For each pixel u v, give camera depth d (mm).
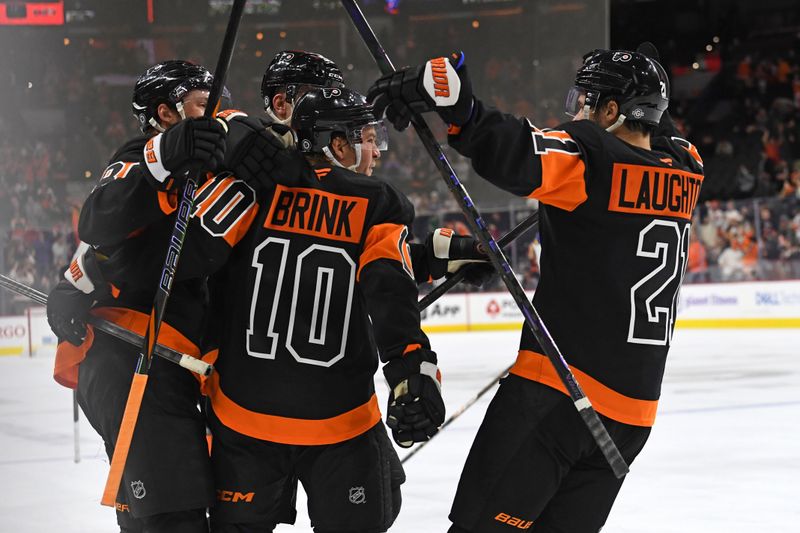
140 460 3309
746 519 5445
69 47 19312
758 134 23688
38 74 19266
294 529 5301
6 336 16625
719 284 17859
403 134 19734
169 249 3152
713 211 17891
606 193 3133
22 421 9539
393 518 3609
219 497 3354
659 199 3203
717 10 26375
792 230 17484
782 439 7816
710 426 8445
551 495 3238
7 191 18828
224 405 3301
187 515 3344
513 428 3215
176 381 3432
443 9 19859
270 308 3254
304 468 3344
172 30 19375
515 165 2975
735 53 26234
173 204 3238
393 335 3160
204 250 3262
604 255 3168
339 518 3312
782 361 12695
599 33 19688
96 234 3289
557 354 3041
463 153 3037
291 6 19375
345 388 3311
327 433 3281
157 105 3701
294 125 3387
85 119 19344
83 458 7652
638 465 6973
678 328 18062
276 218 3270
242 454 3289
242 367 3275
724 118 25156
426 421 3115
